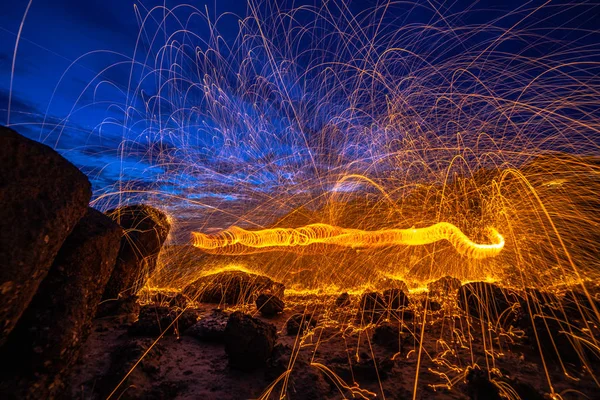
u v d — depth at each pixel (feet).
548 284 15.49
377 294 13.14
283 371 8.37
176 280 19.49
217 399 7.53
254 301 15.38
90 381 7.90
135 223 14.97
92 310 8.59
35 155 6.54
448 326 11.94
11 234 5.81
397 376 8.59
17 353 6.60
